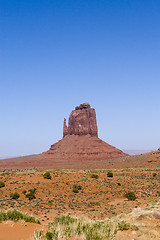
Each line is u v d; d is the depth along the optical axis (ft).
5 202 123.34
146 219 50.80
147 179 253.85
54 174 249.75
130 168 472.44
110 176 267.80
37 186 184.55
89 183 213.05
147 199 154.30
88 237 31.81
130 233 38.68
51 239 30.73
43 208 119.85
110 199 167.32
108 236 33.53
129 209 118.01
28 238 31.01
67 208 128.98
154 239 35.55
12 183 188.65
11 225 39.58
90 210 126.11
